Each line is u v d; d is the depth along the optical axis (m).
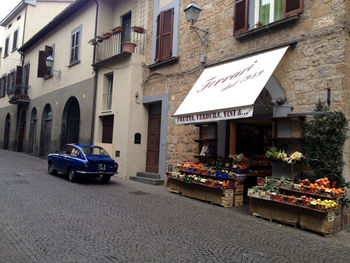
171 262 4.27
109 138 14.55
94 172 10.81
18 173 12.77
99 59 15.51
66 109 18.86
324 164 6.47
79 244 4.81
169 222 6.39
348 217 6.55
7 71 30.05
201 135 10.06
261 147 10.12
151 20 13.11
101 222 6.11
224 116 7.39
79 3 17.02
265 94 8.27
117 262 4.17
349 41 6.68
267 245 5.25
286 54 7.64
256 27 8.41
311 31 7.16
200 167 9.12
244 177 8.12
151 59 12.85
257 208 7.15
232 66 8.81
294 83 7.41
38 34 22.69
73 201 7.89
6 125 29.69
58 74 20.02
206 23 10.22
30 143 24.19
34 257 4.21
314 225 6.04
